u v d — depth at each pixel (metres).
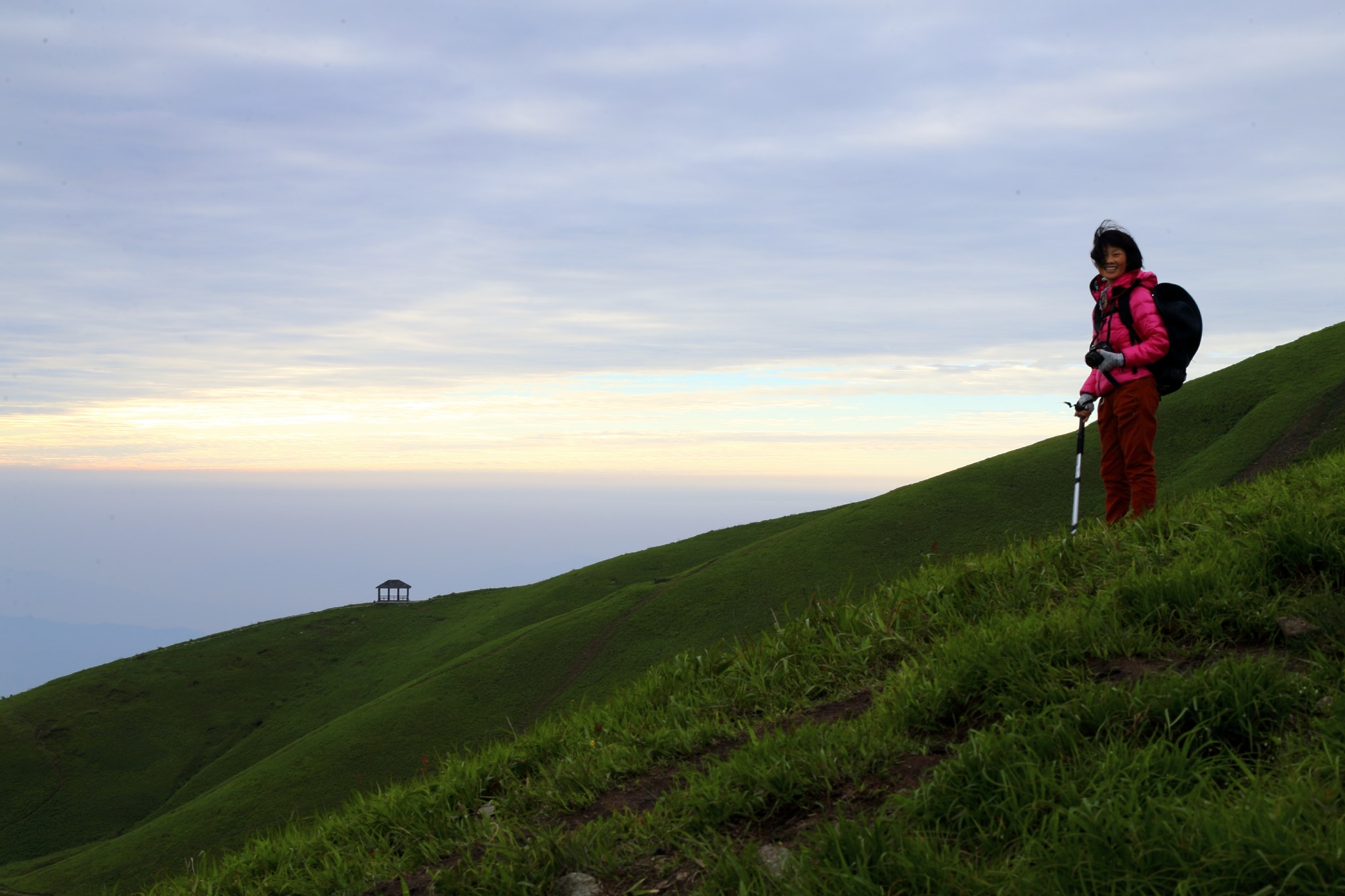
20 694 98.44
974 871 3.25
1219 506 6.99
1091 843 3.15
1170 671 4.34
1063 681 4.60
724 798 4.34
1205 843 3.03
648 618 69.06
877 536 65.50
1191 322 7.46
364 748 61.78
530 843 4.49
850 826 3.60
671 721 6.12
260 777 62.25
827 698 5.91
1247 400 63.78
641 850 4.23
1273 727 3.87
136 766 85.69
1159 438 63.88
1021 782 3.69
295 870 5.66
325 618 122.12
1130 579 5.62
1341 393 57.25
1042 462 69.94
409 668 96.81
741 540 97.19
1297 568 5.32
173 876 6.55
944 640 5.93
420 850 5.12
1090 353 7.66
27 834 73.38
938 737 4.61
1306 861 2.77
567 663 67.12
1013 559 7.20
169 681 102.06
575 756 5.89
